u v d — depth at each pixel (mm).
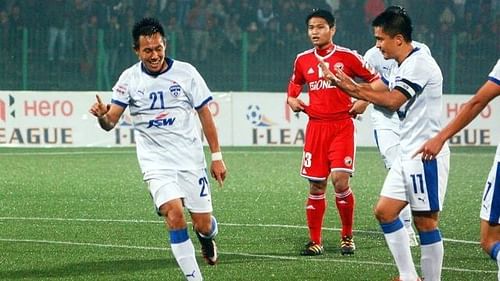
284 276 19172
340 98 22156
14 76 56844
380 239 24188
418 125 16781
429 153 15547
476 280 18844
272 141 53969
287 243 23297
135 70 18266
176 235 17359
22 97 51062
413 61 16625
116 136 52188
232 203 30688
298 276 19188
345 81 16438
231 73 60375
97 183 36000
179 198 17688
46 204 30188
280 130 54062
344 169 21922
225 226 25984
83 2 59406
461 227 26250
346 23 64875
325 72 16484
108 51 57938
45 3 58500
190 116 18516
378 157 47562
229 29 61656
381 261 20953
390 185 16953
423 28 64250
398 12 16938
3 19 57562
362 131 54312
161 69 18219
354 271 19734
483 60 62688
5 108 50719
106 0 60219
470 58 62500
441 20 64875
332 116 22141
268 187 35031
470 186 36125
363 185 36219
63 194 32719
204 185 18672
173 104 18219
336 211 29281
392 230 16969
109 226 25750
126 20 59531
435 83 16750
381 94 16453
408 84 16516
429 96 16750
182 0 62000
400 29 16797
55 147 51125
